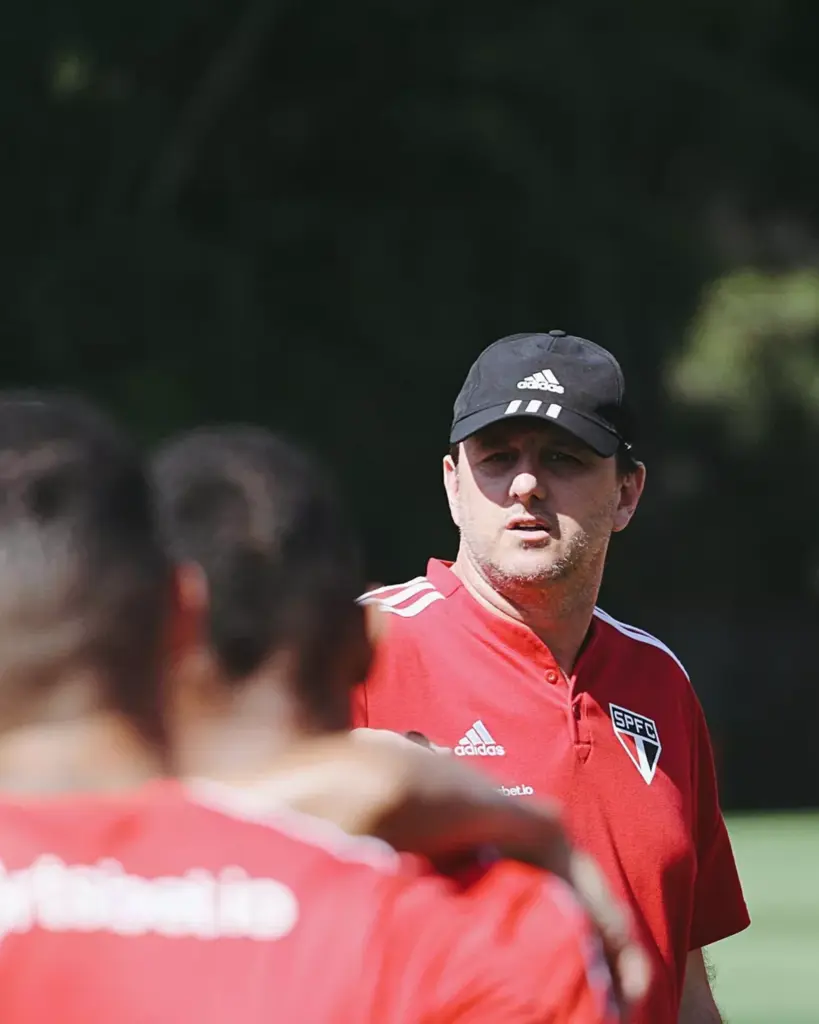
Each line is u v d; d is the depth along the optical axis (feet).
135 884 19.81
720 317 298.35
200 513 21.86
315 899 20.12
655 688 39.88
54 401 21.47
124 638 20.20
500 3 299.17
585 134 301.02
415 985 20.21
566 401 38.70
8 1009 19.34
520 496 38.37
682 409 303.68
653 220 298.15
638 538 315.37
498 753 37.70
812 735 320.29
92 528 20.21
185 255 277.64
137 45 280.10
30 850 19.80
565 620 39.09
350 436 282.56
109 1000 19.35
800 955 92.99
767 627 324.39
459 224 298.35
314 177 306.14
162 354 273.13
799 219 324.19
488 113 293.43
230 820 20.35
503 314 295.69
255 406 275.80
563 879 23.63
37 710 20.13
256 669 21.70
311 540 21.97
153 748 20.45
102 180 286.05
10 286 270.26
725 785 316.40
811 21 318.04
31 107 275.39
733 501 316.81
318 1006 19.67
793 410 301.84
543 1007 20.86
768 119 307.78
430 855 22.52
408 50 299.99
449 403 292.81
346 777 21.74
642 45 300.40
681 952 38.88
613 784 38.22
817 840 136.56
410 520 286.05
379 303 291.99
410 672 37.96
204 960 19.62
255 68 296.51
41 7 270.87
